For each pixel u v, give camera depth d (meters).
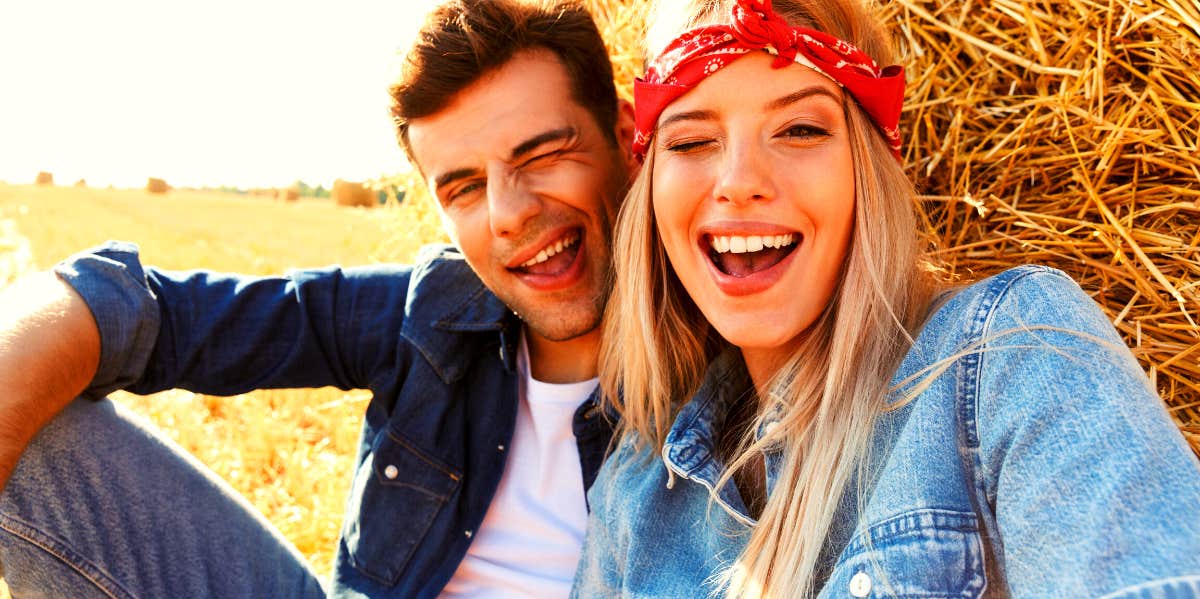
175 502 0.84
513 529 0.84
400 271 0.93
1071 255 0.79
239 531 0.87
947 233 0.84
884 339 0.62
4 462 0.72
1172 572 0.44
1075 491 0.48
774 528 0.62
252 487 1.51
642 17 0.99
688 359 0.75
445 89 0.78
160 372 0.86
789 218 0.62
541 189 0.80
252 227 7.95
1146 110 0.76
